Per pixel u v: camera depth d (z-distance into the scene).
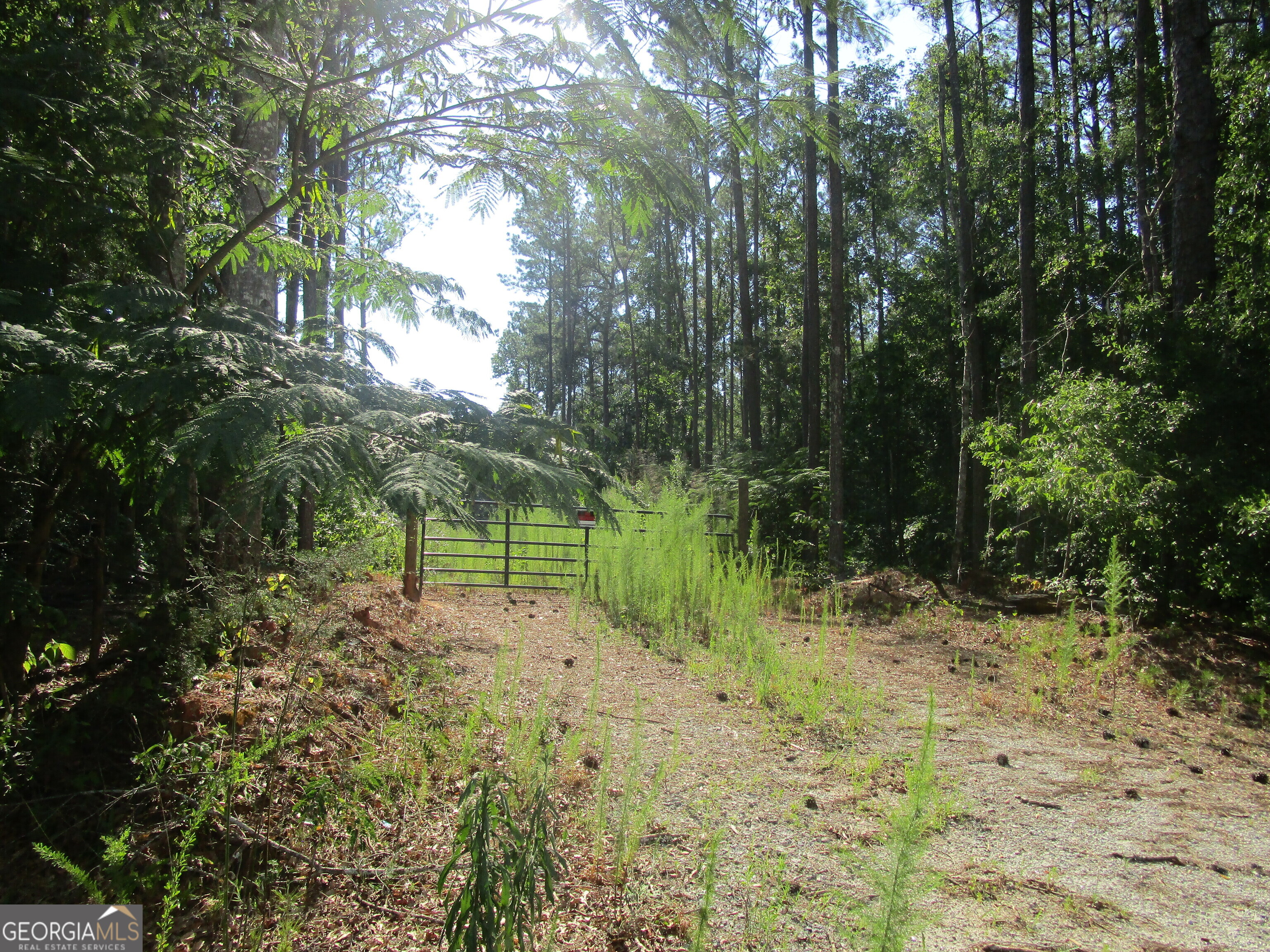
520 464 2.78
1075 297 16.36
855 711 6.12
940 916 3.24
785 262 29.39
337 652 5.15
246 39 3.94
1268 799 5.00
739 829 4.15
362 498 2.65
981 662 8.15
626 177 3.98
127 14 3.71
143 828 3.36
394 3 3.57
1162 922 3.50
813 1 3.99
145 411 2.95
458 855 2.44
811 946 3.15
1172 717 6.61
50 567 5.84
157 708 3.88
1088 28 20.34
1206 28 10.29
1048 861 4.04
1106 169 19.48
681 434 43.22
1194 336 9.34
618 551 9.96
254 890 3.22
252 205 6.05
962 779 5.02
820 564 14.25
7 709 3.69
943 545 22.30
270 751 3.62
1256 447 8.62
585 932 3.20
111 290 3.07
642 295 40.19
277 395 2.60
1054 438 9.75
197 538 4.50
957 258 20.59
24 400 2.56
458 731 4.89
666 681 6.82
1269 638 8.22
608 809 4.26
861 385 26.00
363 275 4.64
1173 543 8.48
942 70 19.20
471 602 9.80
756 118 3.82
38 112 3.42
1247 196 9.91
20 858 3.23
